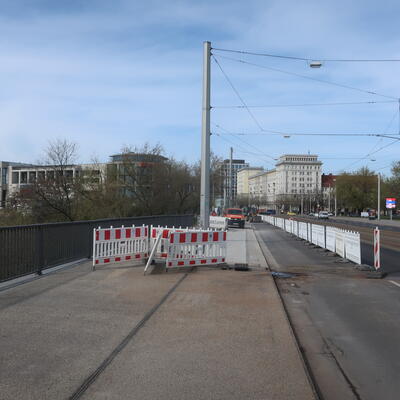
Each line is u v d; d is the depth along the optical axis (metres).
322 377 4.98
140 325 6.72
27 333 6.18
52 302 8.11
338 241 18.67
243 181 191.88
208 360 5.23
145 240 13.70
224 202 66.00
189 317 7.30
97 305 7.97
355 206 106.75
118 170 42.69
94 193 38.88
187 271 12.62
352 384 4.77
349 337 6.59
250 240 26.36
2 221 34.84
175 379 4.62
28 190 35.75
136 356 5.32
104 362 5.08
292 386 4.49
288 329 6.67
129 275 11.54
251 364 5.12
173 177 47.41
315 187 145.00
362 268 14.27
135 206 42.56
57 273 11.48
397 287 11.12
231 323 6.97
